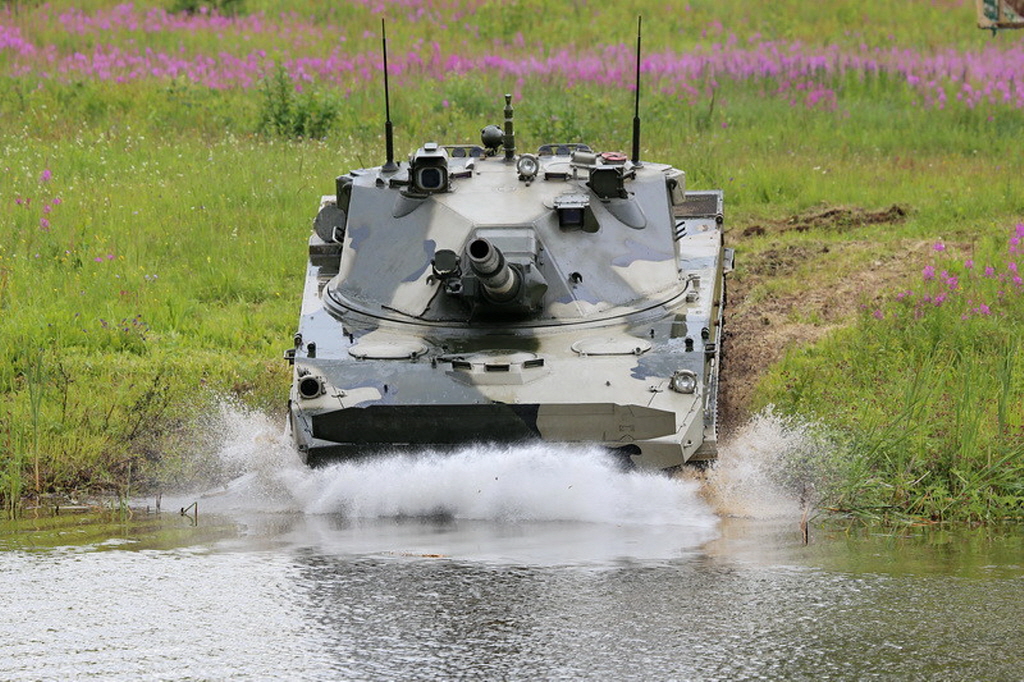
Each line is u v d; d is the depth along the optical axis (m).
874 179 70.00
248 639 24.33
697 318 37.09
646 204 40.75
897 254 56.97
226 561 29.06
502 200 39.66
